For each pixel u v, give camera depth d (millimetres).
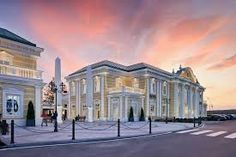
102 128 26438
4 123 18609
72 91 55156
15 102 26688
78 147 13391
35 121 28156
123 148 13016
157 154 11258
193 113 68875
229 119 59812
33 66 30453
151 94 52250
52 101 72812
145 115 50594
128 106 46969
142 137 18328
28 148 13008
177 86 59312
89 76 36469
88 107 37125
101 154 11281
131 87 50281
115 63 53719
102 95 48281
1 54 27375
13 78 26391
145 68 51250
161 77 55531
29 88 28172
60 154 11289
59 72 30672
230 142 15125
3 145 13148
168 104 57656
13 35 30984
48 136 17609
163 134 20469
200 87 74062
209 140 16141
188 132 21922
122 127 28453
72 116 54500
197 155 11023
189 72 67500
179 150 12328
